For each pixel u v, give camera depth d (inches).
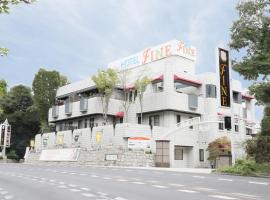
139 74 1948.8
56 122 2231.8
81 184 684.1
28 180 789.9
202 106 1873.8
